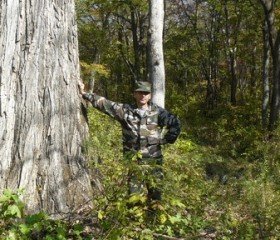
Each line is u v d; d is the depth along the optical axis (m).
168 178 4.39
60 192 4.74
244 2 23.22
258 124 20.31
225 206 4.67
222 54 31.36
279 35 17.20
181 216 4.45
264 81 20.20
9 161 4.70
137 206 4.25
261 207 4.14
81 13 24.66
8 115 4.73
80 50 28.33
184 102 29.31
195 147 9.24
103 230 4.18
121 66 31.44
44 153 4.77
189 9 30.19
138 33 29.86
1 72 4.76
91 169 4.98
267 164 4.82
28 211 4.57
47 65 4.85
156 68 9.20
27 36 4.81
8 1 4.81
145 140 4.97
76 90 5.06
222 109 25.31
